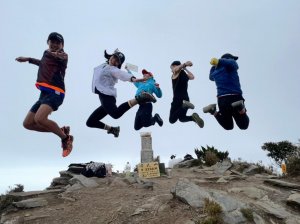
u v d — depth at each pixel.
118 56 3.38
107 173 7.40
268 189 5.72
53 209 5.16
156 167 7.24
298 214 4.79
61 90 2.75
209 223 4.02
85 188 6.07
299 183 6.20
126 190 5.80
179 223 4.16
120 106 3.24
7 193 6.10
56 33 2.86
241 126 3.98
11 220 4.90
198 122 3.95
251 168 7.96
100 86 3.26
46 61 2.74
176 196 4.81
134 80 3.18
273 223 4.45
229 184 6.12
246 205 4.74
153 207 4.68
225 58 4.07
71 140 2.87
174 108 4.12
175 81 4.19
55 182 7.05
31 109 2.79
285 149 12.58
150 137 8.15
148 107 4.07
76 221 4.61
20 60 3.05
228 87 3.88
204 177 6.95
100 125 3.53
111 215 4.62
